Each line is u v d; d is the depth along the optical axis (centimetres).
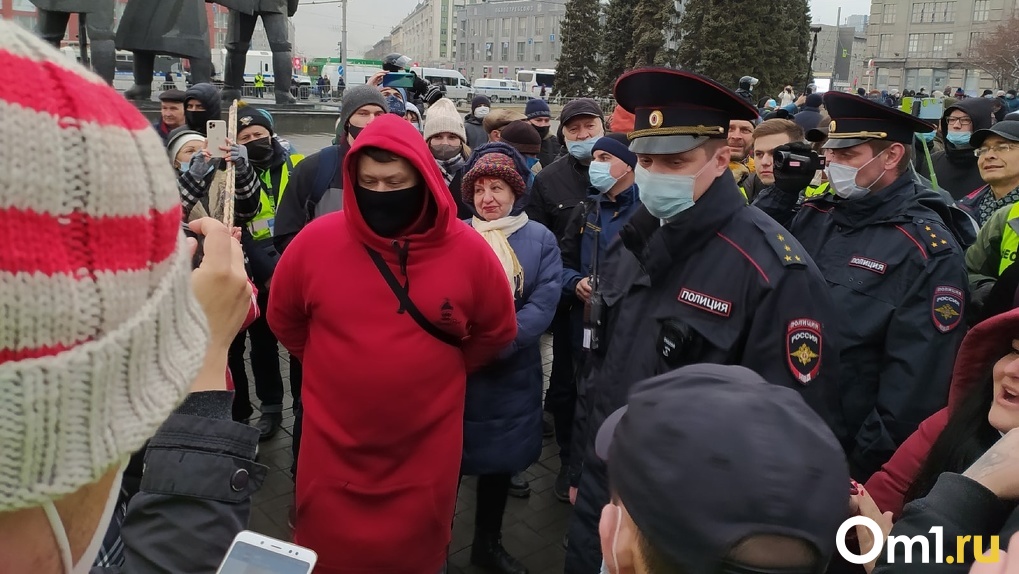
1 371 49
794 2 4006
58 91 51
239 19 1555
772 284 183
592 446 211
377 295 204
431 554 217
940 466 153
